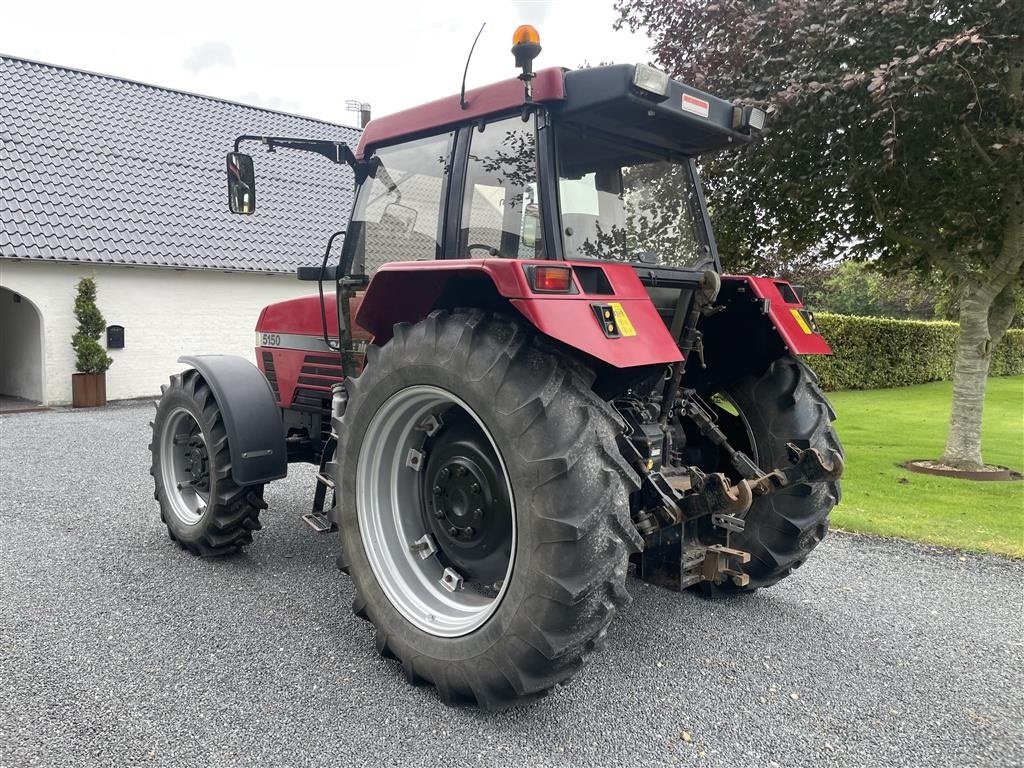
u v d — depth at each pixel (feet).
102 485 18.74
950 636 10.42
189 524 13.01
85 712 7.83
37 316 37.32
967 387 22.58
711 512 8.26
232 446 12.00
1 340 41.34
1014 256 20.70
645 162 9.81
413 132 10.07
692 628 10.53
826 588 12.35
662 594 11.91
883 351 50.60
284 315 14.16
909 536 15.42
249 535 12.96
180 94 50.37
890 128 17.47
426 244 10.01
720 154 20.59
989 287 21.70
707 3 20.70
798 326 10.66
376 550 9.18
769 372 11.11
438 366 8.13
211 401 12.53
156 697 8.18
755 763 7.24
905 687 8.87
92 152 42.22
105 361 36.78
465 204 9.34
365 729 7.65
